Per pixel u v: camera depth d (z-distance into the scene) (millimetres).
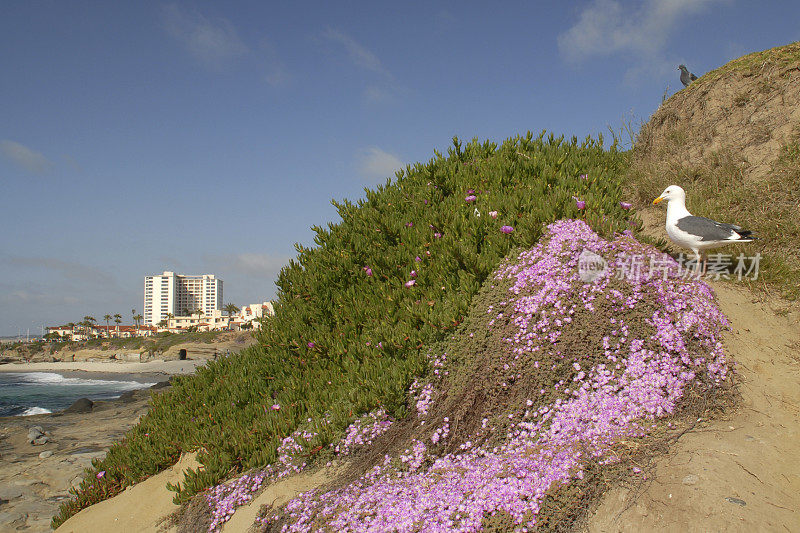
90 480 7301
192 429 7062
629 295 5367
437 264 7137
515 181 8273
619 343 5074
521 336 5488
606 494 3834
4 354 114062
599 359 5051
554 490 3926
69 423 14922
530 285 5957
